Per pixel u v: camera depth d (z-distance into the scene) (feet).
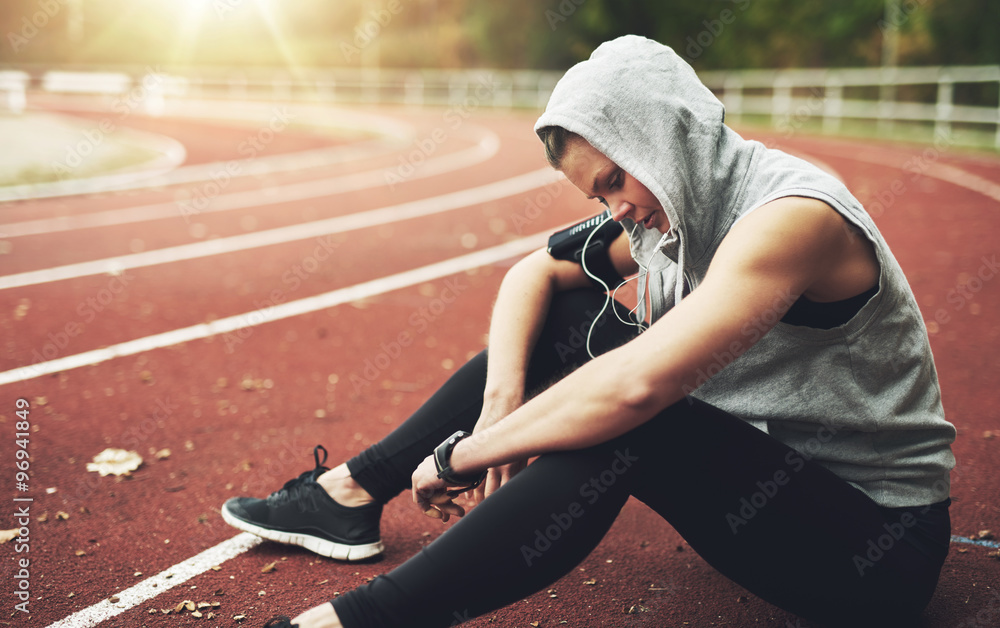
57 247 23.91
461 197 35.53
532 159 50.83
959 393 11.71
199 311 17.11
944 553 5.34
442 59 129.08
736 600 6.64
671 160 4.70
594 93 4.71
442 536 4.66
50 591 6.82
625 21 112.37
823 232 4.48
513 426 4.75
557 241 6.03
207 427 10.91
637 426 4.67
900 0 80.94
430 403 6.52
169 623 6.36
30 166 44.14
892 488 5.22
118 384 12.67
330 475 7.26
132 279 19.95
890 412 5.07
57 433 10.62
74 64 144.15
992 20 77.77
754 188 4.85
